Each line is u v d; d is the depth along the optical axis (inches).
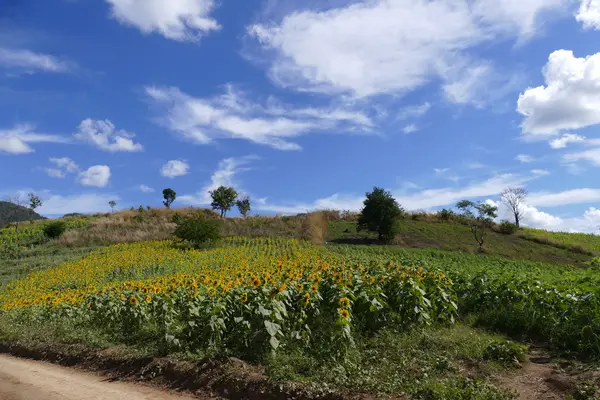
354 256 1044.5
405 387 241.9
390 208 1630.2
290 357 297.0
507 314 383.6
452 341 315.9
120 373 337.1
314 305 350.0
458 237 1797.5
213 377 285.6
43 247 1615.4
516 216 2529.5
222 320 334.0
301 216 2028.8
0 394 302.0
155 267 1023.6
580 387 223.5
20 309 658.8
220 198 2573.8
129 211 2522.1
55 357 410.9
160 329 407.8
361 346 322.3
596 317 302.0
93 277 981.2
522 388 236.1
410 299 366.3
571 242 1926.7
